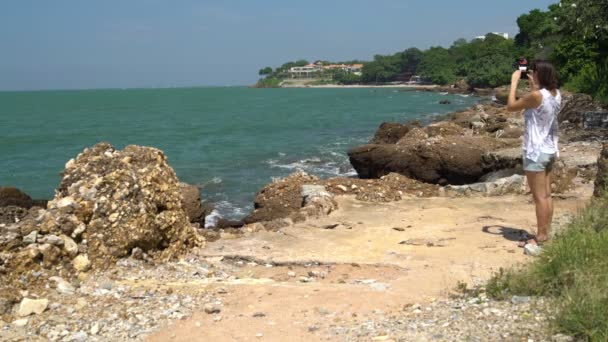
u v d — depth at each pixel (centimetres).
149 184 721
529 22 9919
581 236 585
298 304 552
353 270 684
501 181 1147
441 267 670
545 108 698
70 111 7638
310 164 2417
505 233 816
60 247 620
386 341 448
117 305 555
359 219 948
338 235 845
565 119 2266
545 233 722
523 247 735
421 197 1149
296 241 816
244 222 1164
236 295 584
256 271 698
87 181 709
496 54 10181
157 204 727
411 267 678
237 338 475
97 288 598
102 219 675
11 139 3828
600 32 2033
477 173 1491
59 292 579
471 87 10325
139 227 685
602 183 919
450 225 886
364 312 527
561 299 476
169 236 733
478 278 621
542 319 456
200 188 1942
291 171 2256
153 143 3459
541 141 703
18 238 593
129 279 635
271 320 513
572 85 3506
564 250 548
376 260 714
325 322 504
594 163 1290
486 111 3562
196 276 668
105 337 489
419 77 17312
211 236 848
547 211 716
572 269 515
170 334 490
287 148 3023
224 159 2675
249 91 19525
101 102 11125
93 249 652
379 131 2358
